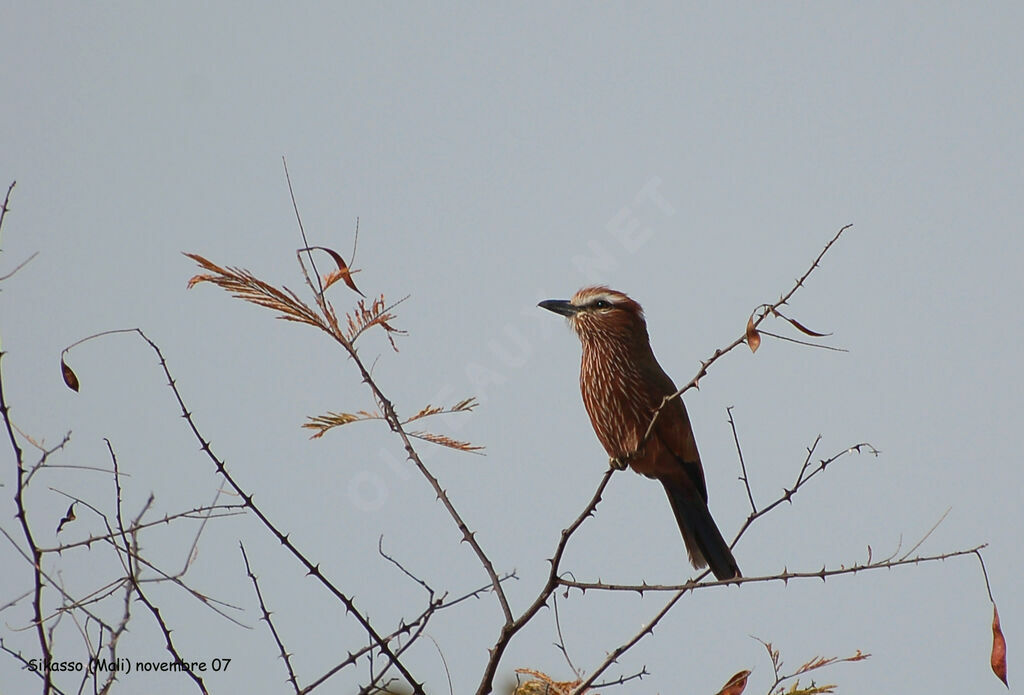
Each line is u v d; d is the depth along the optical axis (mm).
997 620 8984
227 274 8695
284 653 8570
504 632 9273
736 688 8922
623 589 9320
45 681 8062
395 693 9016
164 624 8344
